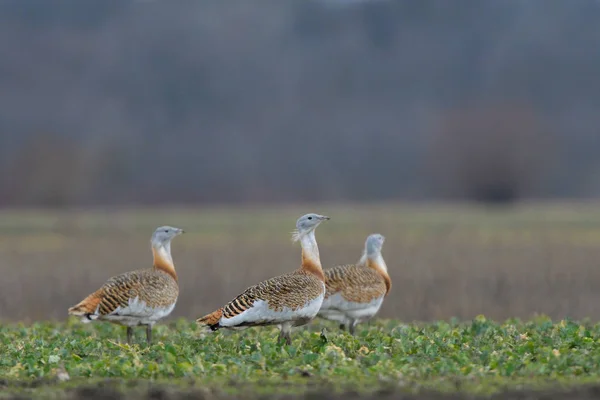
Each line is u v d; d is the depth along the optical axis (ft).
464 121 248.32
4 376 33.91
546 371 32.83
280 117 269.03
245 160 247.29
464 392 30.42
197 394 30.40
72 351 39.09
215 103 271.69
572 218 148.05
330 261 88.12
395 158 253.44
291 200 235.20
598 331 41.57
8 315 63.10
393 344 38.75
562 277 78.28
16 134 242.37
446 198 243.81
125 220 149.89
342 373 32.99
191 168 240.73
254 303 38.45
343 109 276.21
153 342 43.24
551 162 245.65
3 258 97.86
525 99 269.85
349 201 237.66
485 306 63.82
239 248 105.60
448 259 92.38
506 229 128.57
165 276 44.24
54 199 222.89
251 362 35.40
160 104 268.41
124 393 30.81
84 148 238.07
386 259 92.79
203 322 39.17
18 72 271.49
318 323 49.42
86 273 84.79
